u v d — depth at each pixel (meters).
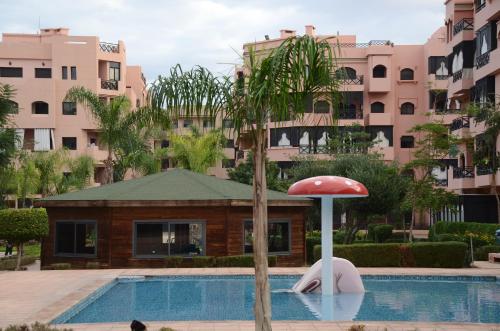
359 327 10.91
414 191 30.47
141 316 13.99
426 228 53.47
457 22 40.53
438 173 51.59
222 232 24.05
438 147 31.28
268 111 8.34
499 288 18.48
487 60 34.12
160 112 8.65
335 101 8.52
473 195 36.00
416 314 14.13
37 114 54.09
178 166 44.59
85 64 55.06
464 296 16.86
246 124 8.45
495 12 32.62
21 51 55.38
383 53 54.31
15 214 22.95
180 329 11.20
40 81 54.00
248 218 24.42
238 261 23.36
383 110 55.16
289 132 52.12
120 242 24.00
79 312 14.52
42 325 10.65
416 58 56.22
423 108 55.91
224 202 23.75
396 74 56.25
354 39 56.16
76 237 24.59
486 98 34.28
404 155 55.53
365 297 16.58
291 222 25.38
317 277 17.19
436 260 22.98
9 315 12.92
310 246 27.47
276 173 47.34
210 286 18.94
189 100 8.48
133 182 26.64
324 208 16.80
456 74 39.19
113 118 34.22
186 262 23.75
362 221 31.73
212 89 8.48
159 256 23.94
